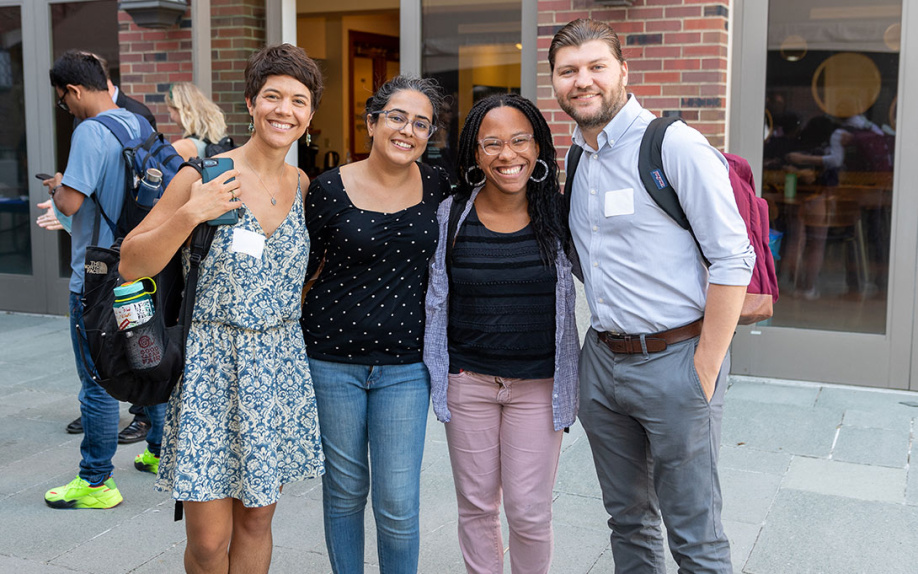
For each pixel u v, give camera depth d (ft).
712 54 17.40
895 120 17.53
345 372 9.05
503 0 19.42
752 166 18.61
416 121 8.79
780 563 11.06
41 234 25.66
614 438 8.91
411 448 9.18
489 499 9.38
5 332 23.89
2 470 14.37
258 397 8.43
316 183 9.04
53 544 11.80
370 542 11.94
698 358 8.16
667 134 8.07
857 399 17.58
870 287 18.13
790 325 18.81
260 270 8.46
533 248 8.89
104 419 12.73
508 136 8.58
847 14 17.60
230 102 22.80
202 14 22.58
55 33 24.70
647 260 8.24
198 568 8.79
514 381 9.00
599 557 11.39
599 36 8.29
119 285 8.41
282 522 12.53
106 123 12.18
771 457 14.60
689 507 8.45
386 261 8.93
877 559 11.14
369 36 31.24
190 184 8.30
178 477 8.27
